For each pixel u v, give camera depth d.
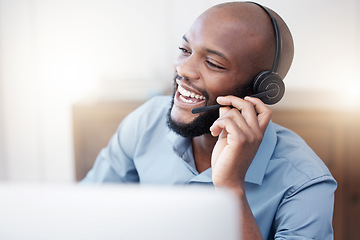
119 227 0.41
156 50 2.47
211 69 0.90
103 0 2.50
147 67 2.49
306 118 1.95
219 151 0.86
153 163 1.15
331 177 0.95
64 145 2.77
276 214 0.96
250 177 0.97
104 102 2.18
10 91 2.74
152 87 2.30
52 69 2.66
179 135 1.04
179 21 2.41
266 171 0.98
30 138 2.79
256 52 0.89
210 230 0.41
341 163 1.96
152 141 1.17
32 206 0.41
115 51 2.53
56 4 2.58
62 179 2.82
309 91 2.30
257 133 0.83
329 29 2.26
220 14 0.89
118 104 2.14
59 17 2.59
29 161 2.82
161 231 0.41
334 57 2.28
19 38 2.66
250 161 0.83
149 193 0.42
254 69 0.90
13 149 2.81
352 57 2.26
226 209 0.41
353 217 1.98
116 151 1.24
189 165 1.07
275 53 0.92
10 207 0.41
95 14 2.53
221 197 0.41
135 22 2.47
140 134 1.19
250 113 0.86
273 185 0.98
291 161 0.98
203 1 2.36
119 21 2.49
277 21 0.93
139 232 0.41
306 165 0.96
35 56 2.67
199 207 0.41
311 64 2.31
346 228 2.00
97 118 2.15
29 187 0.42
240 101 0.88
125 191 0.42
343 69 2.28
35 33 2.64
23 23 2.64
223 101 0.89
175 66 0.96
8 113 2.77
